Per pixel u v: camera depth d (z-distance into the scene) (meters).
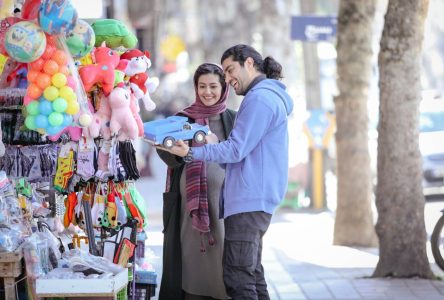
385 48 12.07
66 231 8.90
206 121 8.82
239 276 7.79
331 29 19.31
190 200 8.62
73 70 7.77
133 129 8.04
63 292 7.27
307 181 22.55
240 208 7.77
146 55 8.52
